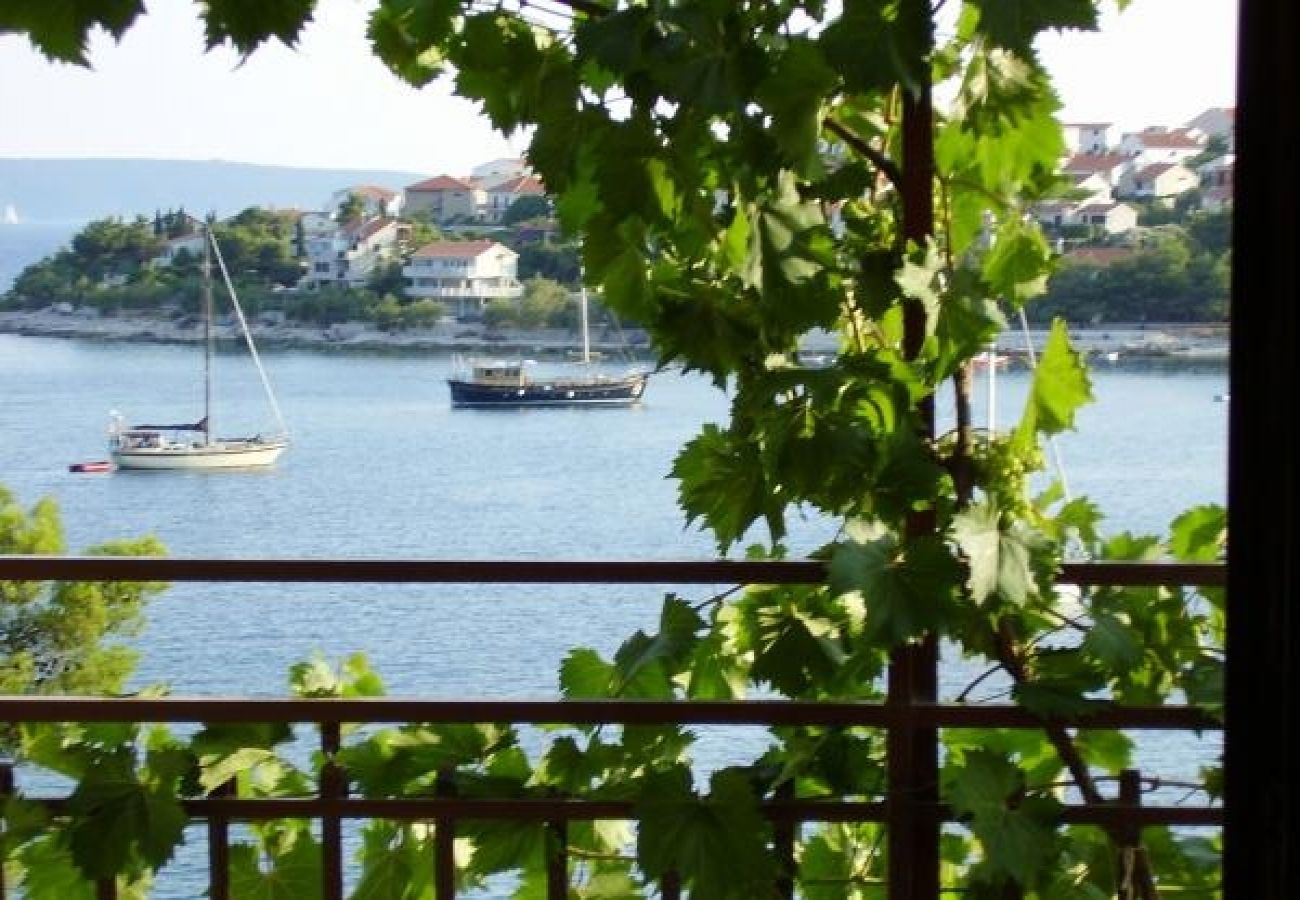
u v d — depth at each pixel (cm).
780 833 262
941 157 286
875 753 282
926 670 258
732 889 251
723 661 300
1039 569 251
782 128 241
